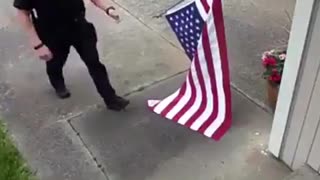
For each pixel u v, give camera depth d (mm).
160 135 3654
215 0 3297
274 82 3604
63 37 3527
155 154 3521
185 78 4172
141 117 3807
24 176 3416
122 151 3559
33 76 4270
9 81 4238
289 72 2951
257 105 3850
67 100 4016
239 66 4262
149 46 4551
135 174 3396
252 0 5078
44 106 3977
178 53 4449
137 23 4836
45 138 3703
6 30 4809
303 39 2754
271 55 3676
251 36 4602
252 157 3443
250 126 3672
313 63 2766
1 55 4516
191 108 3777
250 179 3307
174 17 3604
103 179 3381
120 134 3689
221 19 3373
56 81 3975
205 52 3533
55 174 3438
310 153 3088
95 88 4121
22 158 3555
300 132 3094
